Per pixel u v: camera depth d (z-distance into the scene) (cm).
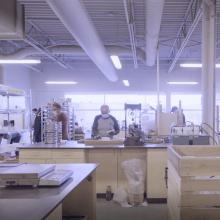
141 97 1074
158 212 408
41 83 1059
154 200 450
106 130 572
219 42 705
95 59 656
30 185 192
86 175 229
